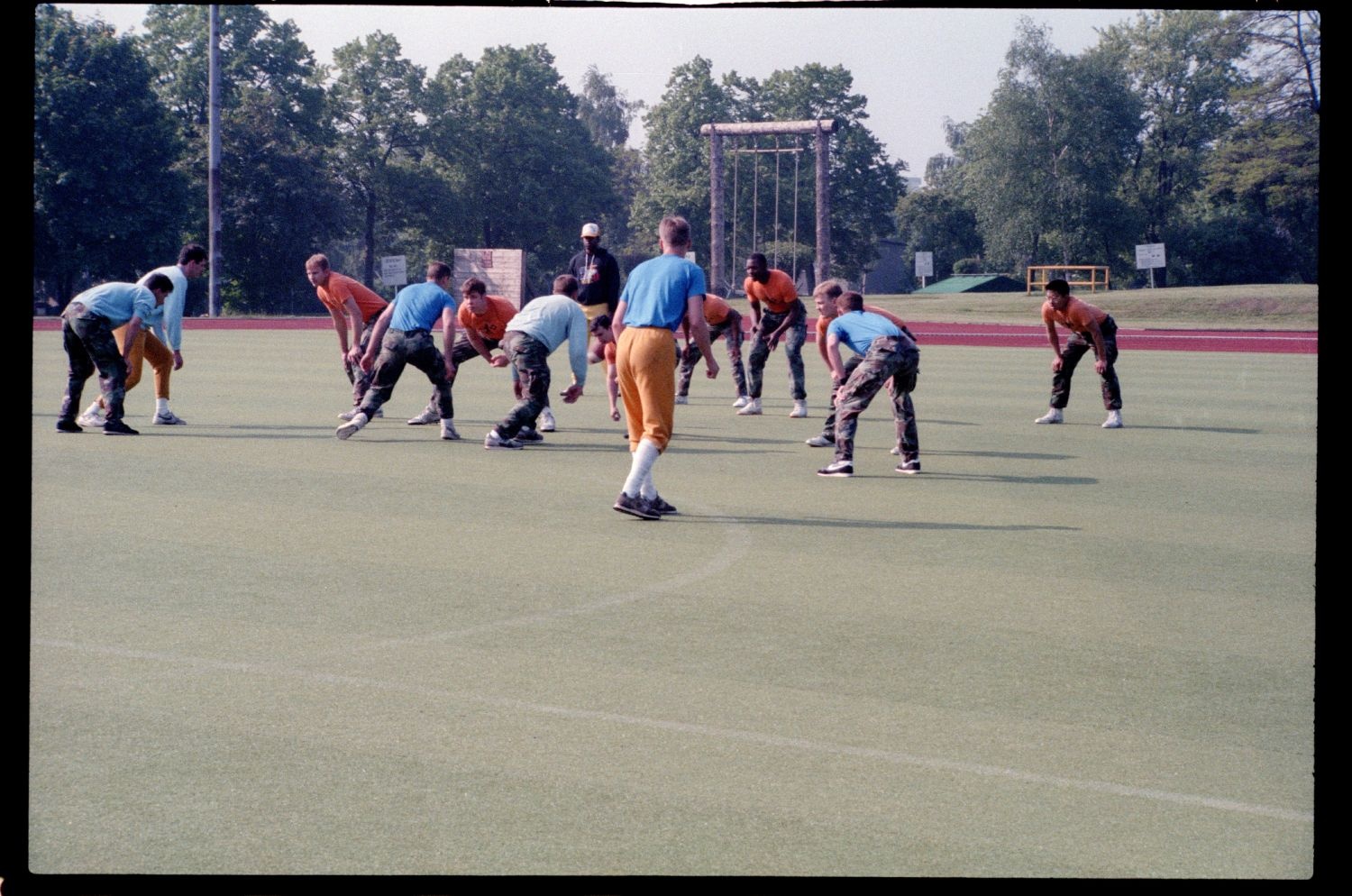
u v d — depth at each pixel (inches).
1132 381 856.3
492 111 3496.6
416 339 497.0
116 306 504.4
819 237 1905.8
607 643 225.9
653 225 3641.7
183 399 661.9
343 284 541.0
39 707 188.7
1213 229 3147.1
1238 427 583.5
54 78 2400.3
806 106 3560.5
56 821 149.4
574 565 288.8
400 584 268.4
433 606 250.7
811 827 149.9
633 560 295.4
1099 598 264.7
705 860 140.9
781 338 606.5
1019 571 289.1
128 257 2524.6
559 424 576.1
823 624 241.0
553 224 3540.8
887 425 586.9
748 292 605.9
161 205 2481.5
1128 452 497.4
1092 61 3029.0
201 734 178.4
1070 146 3051.2
